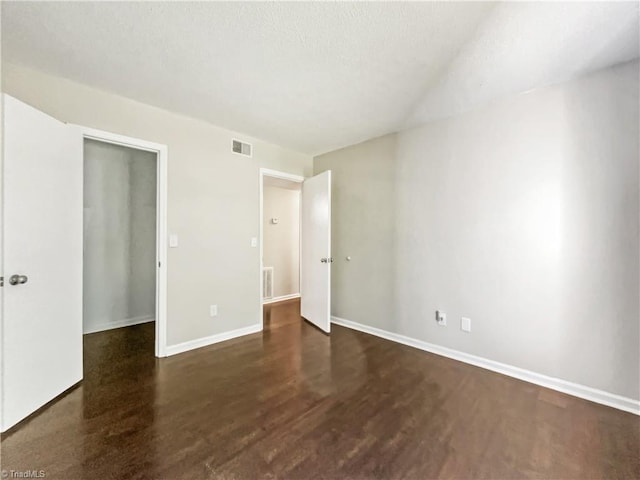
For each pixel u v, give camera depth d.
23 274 1.70
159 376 2.27
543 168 2.16
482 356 2.49
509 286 2.33
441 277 2.75
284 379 2.24
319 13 1.46
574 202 2.04
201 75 2.06
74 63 1.93
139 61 1.90
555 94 2.11
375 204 3.33
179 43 1.72
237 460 1.42
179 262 2.76
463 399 1.97
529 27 1.54
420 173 2.91
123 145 2.46
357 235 3.52
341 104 2.48
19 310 1.68
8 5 1.42
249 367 2.45
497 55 1.79
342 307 3.71
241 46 1.74
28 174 1.73
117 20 1.53
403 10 1.43
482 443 1.55
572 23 1.50
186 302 2.81
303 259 3.98
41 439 1.54
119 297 3.57
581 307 2.02
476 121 2.51
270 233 4.95
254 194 3.35
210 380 2.22
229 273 3.14
